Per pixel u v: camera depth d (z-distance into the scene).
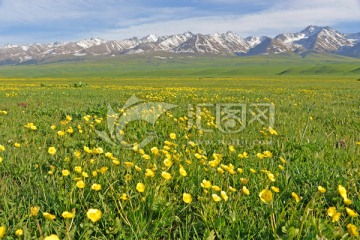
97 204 3.98
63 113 12.81
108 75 182.88
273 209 3.70
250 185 4.80
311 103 18.81
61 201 3.95
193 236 3.47
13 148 6.93
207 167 5.38
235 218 3.65
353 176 5.16
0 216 3.76
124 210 3.90
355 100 21.00
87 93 27.28
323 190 3.92
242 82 75.56
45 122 10.54
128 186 4.43
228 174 5.04
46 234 3.30
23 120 10.86
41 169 5.33
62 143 7.56
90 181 4.74
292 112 14.44
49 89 35.28
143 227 3.51
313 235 3.20
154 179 4.56
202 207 3.95
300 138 8.15
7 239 3.12
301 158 6.38
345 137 8.64
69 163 5.67
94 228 3.46
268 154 5.82
